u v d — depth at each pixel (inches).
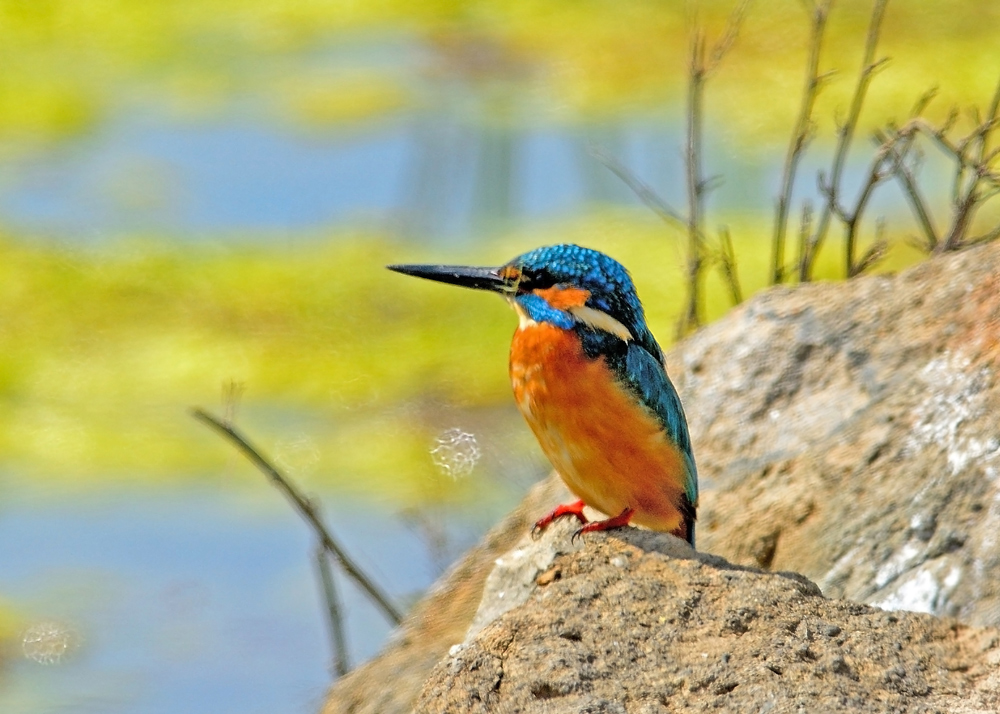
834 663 214.7
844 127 398.0
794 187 733.3
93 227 751.1
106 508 568.4
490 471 556.4
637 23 950.4
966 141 367.6
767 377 325.4
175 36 981.8
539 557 239.3
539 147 805.2
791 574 233.9
